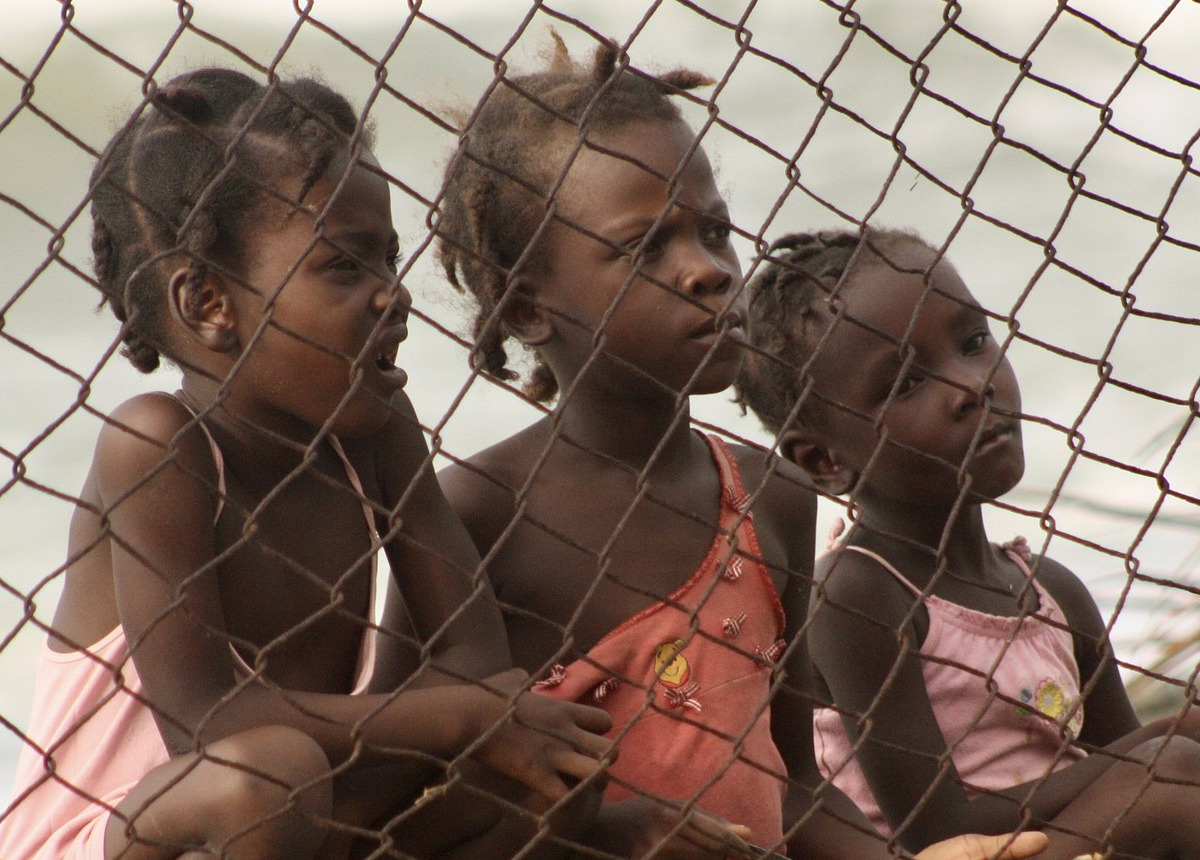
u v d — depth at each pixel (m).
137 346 9.38
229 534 8.98
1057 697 11.57
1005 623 11.62
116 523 8.61
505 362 11.47
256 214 8.61
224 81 9.21
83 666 9.04
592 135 9.94
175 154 8.80
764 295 12.53
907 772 11.03
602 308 9.89
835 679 11.41
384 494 9.68
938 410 11.54
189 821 7.67
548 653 10.09
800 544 10.88
